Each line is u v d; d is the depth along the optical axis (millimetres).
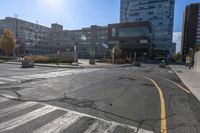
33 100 6738
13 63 32438
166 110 5852
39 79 12781
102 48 104188
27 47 109875
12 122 4555
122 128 4328
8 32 55094
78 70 22312
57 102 6551
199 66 24484
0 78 12922
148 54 82625
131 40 80562
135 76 16438
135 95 8031
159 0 109500
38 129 4172
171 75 18656
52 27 139250
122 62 54156
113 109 5844
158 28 111312
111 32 85062
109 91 8805
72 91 8602
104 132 4082
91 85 10523
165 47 110188
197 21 115625
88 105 6234
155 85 11117
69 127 4320
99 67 30312
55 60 39719
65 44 123938
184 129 4352
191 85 11195
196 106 6398
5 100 6656
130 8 118625
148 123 4688
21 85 10094
